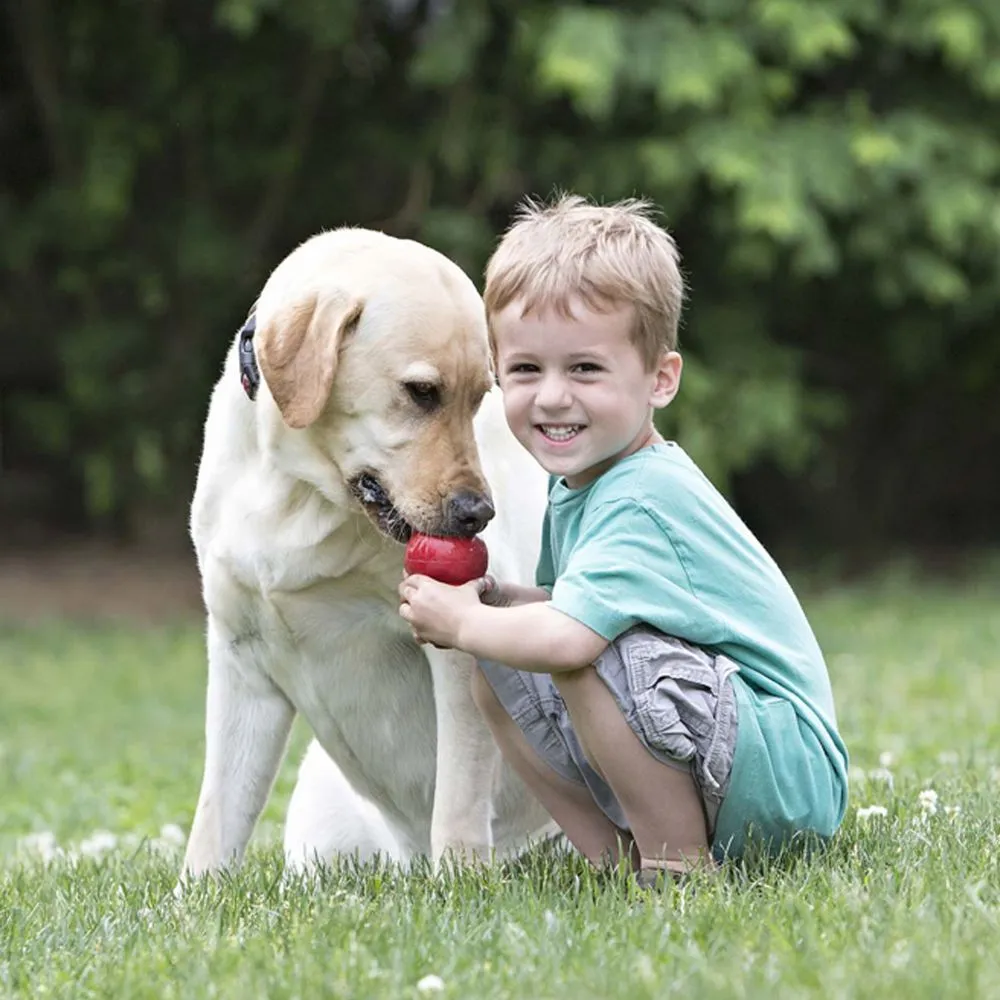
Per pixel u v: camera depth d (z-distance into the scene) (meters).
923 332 23.33
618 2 20.69
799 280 22.30
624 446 6.00
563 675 5.75
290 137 22.38
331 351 6.14
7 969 5.35
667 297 6.00
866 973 4.62
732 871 5.88
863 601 21.50
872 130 20.55
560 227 5.99
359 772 7.14
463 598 5.90
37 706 16.03
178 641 19.61
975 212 20.66
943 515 26.97
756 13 20.38
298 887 6.24
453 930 5.39
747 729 5.75
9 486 25.88
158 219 22.88
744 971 4.68
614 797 6.15
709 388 20.78
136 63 22.27
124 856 8.30
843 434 25.31
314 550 6.45
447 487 6.21
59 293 23.88
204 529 6.84
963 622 19.33
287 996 4.76
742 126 20.11
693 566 5.84
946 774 8.85
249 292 22.53
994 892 5.54
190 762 12.22
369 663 6.76
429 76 20.09
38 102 23.34
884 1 21.06
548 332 5.85
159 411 22.39
